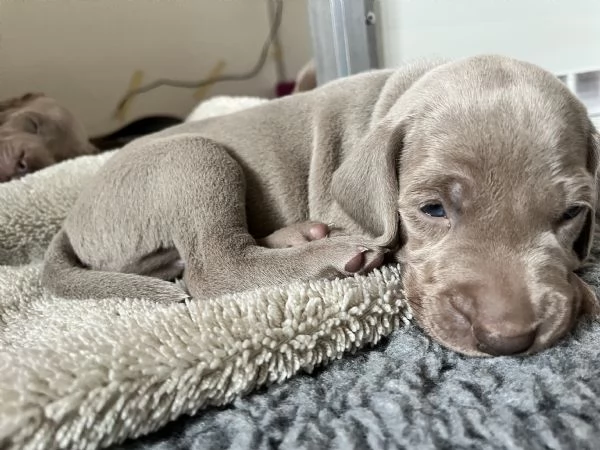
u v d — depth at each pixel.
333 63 0.30
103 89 0.49
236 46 0.52
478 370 0.14
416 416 0.13
